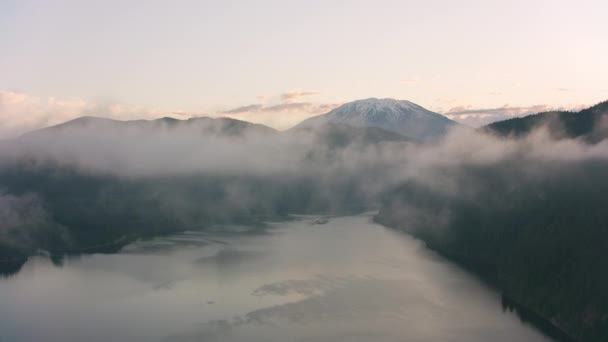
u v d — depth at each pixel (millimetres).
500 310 146375
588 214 157625
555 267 149250
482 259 191250
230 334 131000
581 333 127750
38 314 145375
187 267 193750
